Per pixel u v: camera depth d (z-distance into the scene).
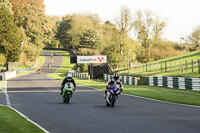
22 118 16.44
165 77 47.34
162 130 13.10
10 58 114.12
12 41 113.19
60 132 12.88
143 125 14.39
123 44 135.12
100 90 41.69
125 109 21.12
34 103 25.59
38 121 15.83
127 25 134.12
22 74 124.69
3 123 14.49
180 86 43.41
